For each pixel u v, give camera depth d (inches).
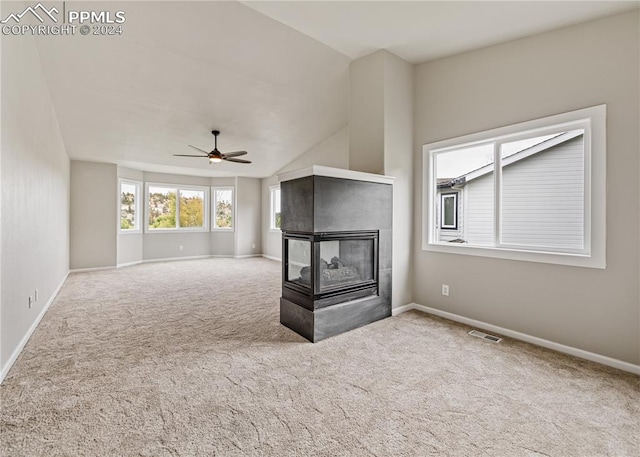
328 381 82.0
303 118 206.1
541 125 105.7
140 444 58.7
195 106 179.5
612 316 92.2
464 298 127.3
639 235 87.8
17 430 61.9
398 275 138.3
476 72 122.5
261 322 128.6
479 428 64.2
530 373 87.0
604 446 59.4
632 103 88.7
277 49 134.6
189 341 107.9
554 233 107.4
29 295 111.2
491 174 123.6
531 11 96.0
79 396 73.9
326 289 112.3
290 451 57.4
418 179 141.9
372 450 57.9
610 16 92.5
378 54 130.3
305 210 111.9
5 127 85.1
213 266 282.4
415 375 85.4
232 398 73.9
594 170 94.7
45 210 141.6
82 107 170.2
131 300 162.1
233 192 346.6
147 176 309.6
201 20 116.4
